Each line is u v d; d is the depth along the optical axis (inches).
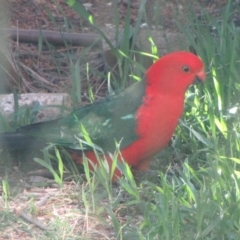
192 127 390.0
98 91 455.2
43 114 411.5
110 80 454.9
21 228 316.5
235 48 422.3
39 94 427.8
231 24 471.2
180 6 532.1
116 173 347.3
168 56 343.6
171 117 343.9
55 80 470.3
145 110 342.6
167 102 341.7
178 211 305.1
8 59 456.1
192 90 418.3
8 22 517.0
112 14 535.5
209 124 392.2
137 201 323.0
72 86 444.8
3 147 364.5
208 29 453.4
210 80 412.2
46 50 497.4
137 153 348.2
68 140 351.9
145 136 343.6
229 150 361.7
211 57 422.3
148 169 365.4
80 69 474.6
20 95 424.8
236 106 391.5
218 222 301.9
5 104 415.8
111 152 348.8
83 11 436.1
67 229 315.0
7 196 340.5
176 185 337.4
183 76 341.7
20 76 461.4
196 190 327.6
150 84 344.5
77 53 491.8
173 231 294.7
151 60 455.8
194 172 341.7
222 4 545.6
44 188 352.8
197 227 304.2
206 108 399.9
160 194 319.0
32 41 500.1
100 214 328.5
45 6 514.0
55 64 483.5
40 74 475.2
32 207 329.1
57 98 422.9
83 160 348.2
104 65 473.1
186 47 455.2
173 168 373.7
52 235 310.0
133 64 436.8
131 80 438.0
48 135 354.0
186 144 386.6
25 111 397.7
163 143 349.7
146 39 465.4
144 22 517.7
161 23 502.6
